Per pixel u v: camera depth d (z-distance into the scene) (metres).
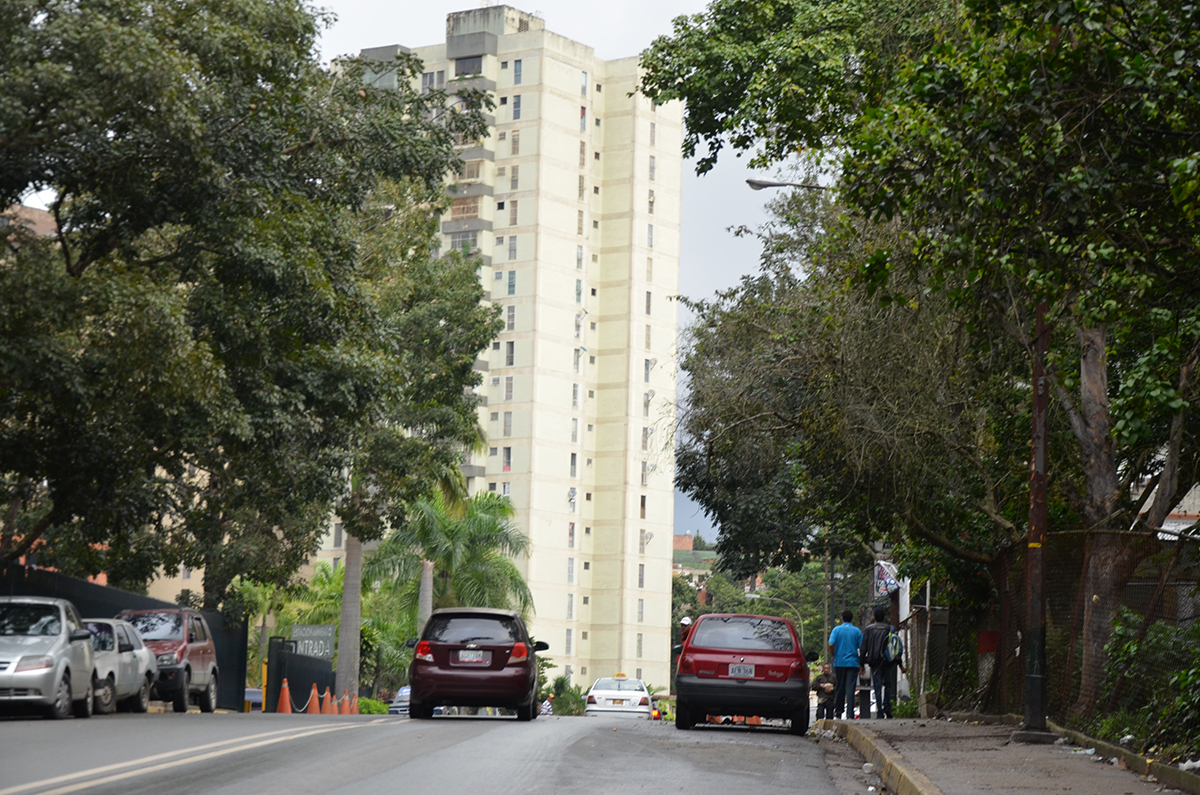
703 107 26.81
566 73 113.31
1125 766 13.93
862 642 25.92
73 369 21.69
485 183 111.25
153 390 23.03
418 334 44.97
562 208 112.38
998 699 23.70
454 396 46.06
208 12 22.58
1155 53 12.63
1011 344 21.81
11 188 22.05
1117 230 13.17
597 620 112.75
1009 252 13.60
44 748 14.16
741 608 131.50
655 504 115.06
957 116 13.15
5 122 19.84
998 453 24.09
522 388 109.62
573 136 113.62
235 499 32.34
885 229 21.11
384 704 58.75
